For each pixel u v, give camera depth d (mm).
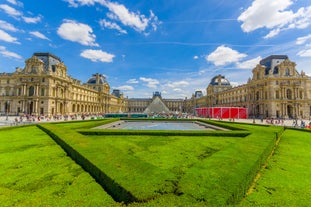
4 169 13367
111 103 199125
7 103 92812
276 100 95312
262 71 104688
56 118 81000
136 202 7305
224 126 40938
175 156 17250
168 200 7078
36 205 8609
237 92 132375
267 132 27188
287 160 16547
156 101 153125
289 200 9430
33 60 98750
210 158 13062
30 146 20688
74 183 10977
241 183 9070
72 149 16266
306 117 94812
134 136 28266
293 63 97562
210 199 7348
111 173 10133
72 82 118250
